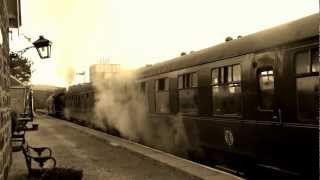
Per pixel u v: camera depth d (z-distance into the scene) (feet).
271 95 29.25
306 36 25.76
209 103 38.17
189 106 42.34
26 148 33.94
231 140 34.53
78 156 44.16
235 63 33.76
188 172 30.99
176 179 30.78
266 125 29.73
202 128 39.60
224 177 29.01
